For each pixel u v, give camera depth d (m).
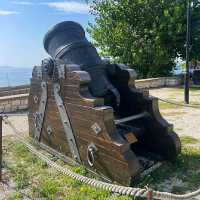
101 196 4.15
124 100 5.49
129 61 19.30
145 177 4.66
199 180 4.77
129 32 19.27
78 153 5.02
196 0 18.70
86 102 4.64
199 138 6.95
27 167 5.17
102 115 4.38
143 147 5.44
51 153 5.71
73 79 4.85
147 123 5.31
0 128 4.68
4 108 9.59
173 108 10.44
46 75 5.47
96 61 5.31
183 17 18.44
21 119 8.86
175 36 18.36
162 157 5.27
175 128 7.85
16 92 12.66
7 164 5.29
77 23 5.66
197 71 18.31
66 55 5.28
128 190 3.07
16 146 6.13
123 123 5.34
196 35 18.84
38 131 6.06
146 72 19.56
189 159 5.56
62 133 5.33
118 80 5.50
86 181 3.68
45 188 4.38
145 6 18.80
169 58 19.39
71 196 4.18
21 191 4.36
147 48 18.72
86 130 4.73
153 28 18.52
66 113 5.10
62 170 4.23
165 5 18.69
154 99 5.25
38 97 5.88
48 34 5.59
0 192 4.34
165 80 17.42
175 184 4.63
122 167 4.24
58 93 5.21
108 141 4.36
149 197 2.63
